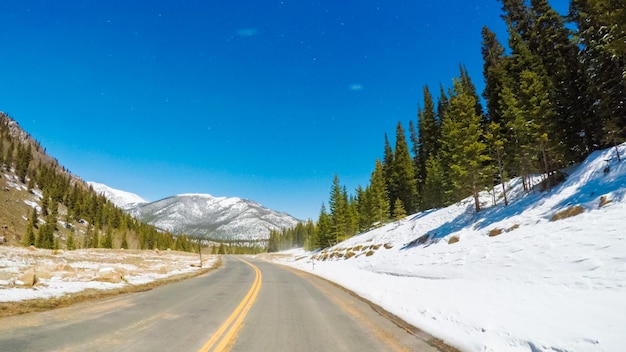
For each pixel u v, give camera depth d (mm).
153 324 6898
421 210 54844
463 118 33375
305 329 7070
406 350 5699
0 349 4750
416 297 11016
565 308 7219
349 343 6027
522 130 27891
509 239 19375
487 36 43281
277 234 165625
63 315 7441
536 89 27344
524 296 8883
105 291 11523
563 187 22062
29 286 10695
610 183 17656
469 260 19297
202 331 6457
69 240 93500
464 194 34156
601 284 9109
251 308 9586
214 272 26875
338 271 26688
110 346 5164
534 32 34688
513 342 5719
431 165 51625
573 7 28312
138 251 56875
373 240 45531
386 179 68562
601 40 23203
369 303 11430
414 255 28516
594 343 5066
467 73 54906
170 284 15797
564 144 27234
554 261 12969
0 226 114000
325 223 79750
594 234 13633
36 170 175125
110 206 169500
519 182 31531
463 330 6805
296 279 21344
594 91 25562
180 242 129500
